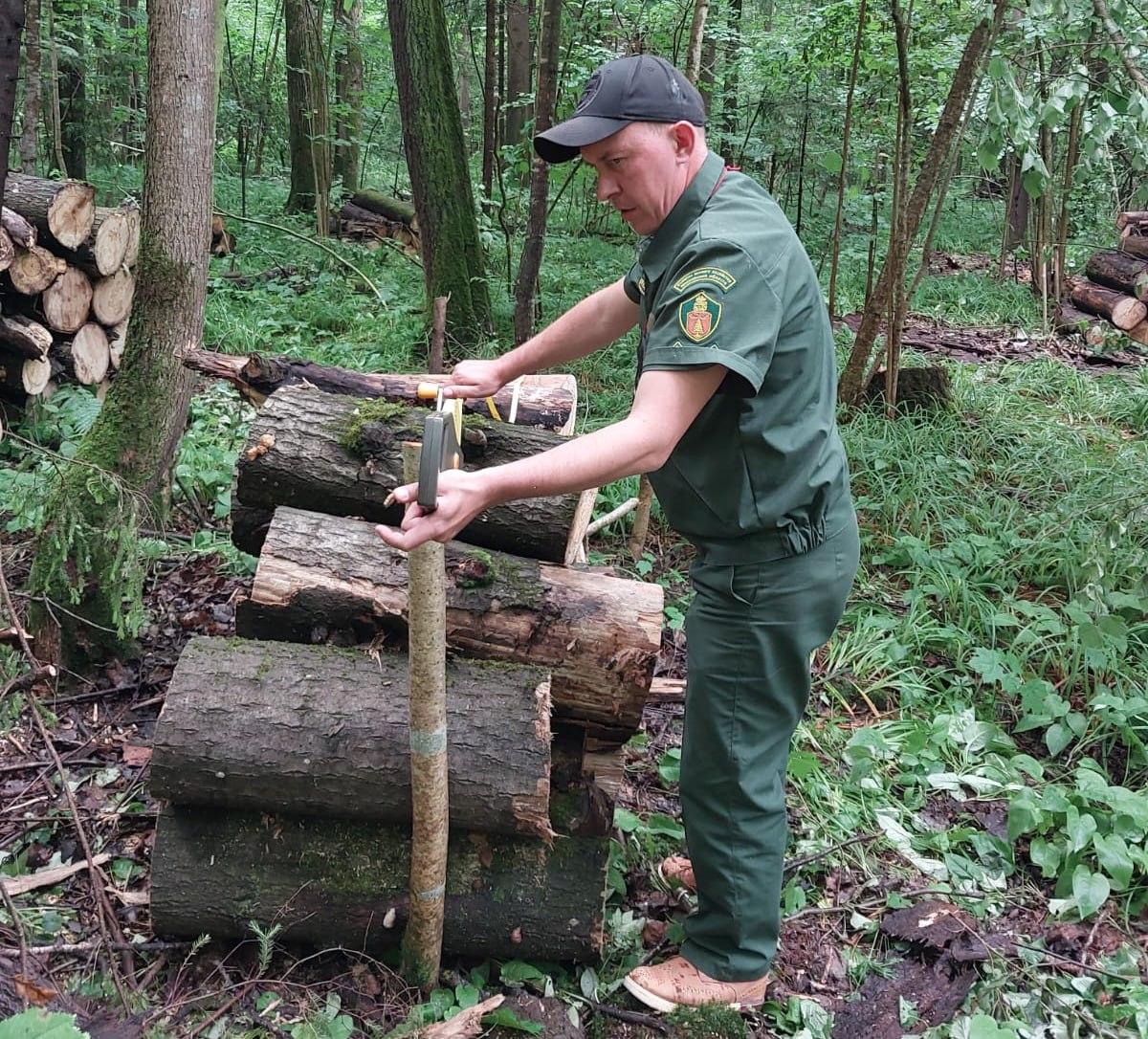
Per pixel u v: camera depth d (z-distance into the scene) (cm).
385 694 213
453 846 216
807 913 246
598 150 175
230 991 209
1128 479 462
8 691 276
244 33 1666
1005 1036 202
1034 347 759
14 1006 191
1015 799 268
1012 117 459
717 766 202
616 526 434
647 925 236
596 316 220
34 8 685
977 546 410
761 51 895
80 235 482
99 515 313
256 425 246
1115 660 327
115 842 247
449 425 158
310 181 1109
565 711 228
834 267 641
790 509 188
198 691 210
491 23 838
